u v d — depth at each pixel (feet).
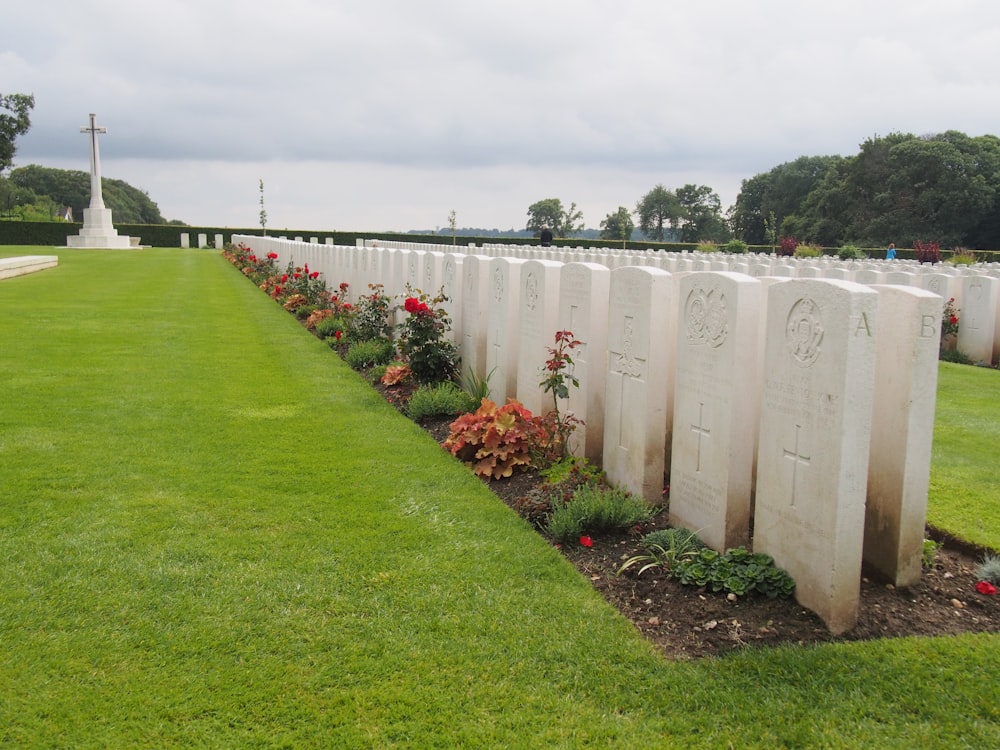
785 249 114.32
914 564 13.80
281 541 15.31
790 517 13.02
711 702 10.40
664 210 263.49
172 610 12.57
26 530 15.49
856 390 11.62
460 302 28.78
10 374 30.09
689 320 15.42
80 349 35.91
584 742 9.70
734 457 14.28
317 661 11.28
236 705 10.29
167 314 49.21
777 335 13.16
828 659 11.31
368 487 18.51
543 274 21.07
